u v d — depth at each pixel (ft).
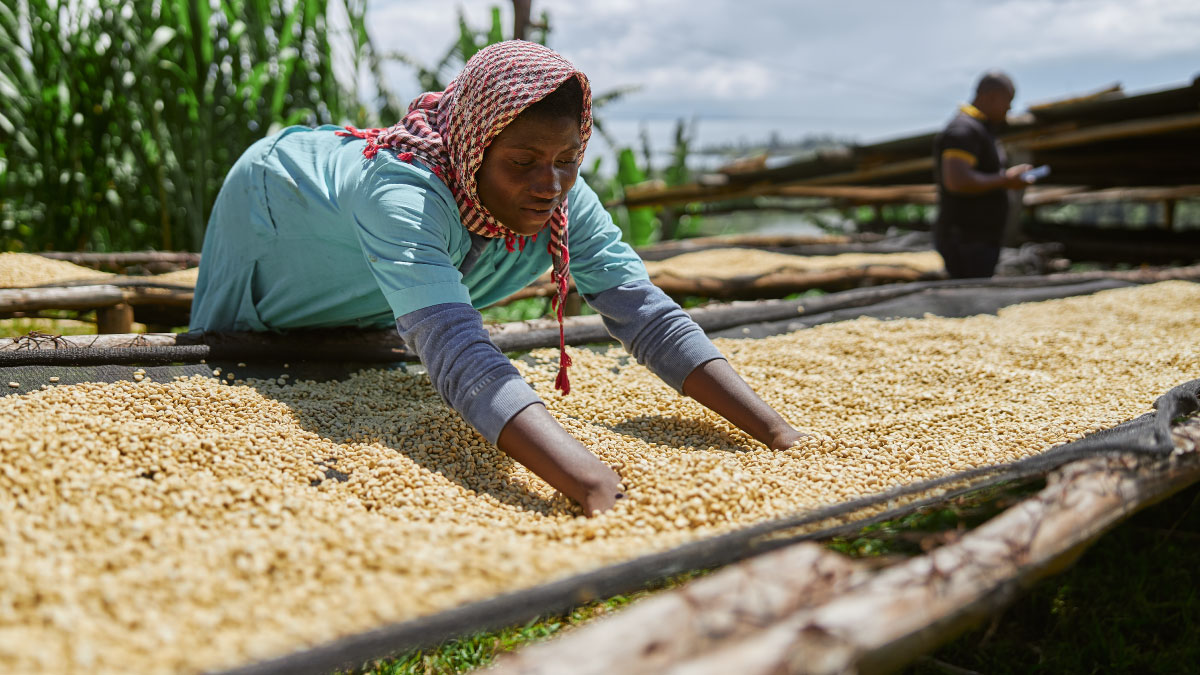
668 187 26.21
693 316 10.40
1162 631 7.36
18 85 16.44
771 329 10.85
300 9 18.04
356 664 3.67
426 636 3.31
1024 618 7.47
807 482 5.50
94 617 3.24
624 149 29.94
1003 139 21.08
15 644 2.92
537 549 4.18
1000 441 6.31
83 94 16.83
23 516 4.10
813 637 2.66
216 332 7.80
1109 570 8.20
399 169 6.15
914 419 7.06
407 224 5.93
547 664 2.61
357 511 4.92
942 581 3.11
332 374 8.01
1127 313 12.31
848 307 12.08
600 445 6.26
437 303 5.74
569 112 5.80
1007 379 8.33
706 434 6.89
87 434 5.19
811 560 3.20
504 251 7.00
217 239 7.93
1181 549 8.51
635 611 2.85
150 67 15.96
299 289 7.63
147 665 2.91
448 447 6.12
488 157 5.97
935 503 4.60
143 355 7.04
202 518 4.43
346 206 6.57
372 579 3.67
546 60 5.75
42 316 11.59
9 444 4.74
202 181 16.90
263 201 7.32
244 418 6.36
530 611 3.45
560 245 6.78
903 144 22.02
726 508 4.84
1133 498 4.24
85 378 6.63
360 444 6.02
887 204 32.14
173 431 5.86
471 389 5.44
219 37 17.62
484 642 5.87
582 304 15.28
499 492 5.54
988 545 3.42
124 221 17.40
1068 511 3.84
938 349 9.64
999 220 15.78
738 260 18.71
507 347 9.06
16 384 6.30
